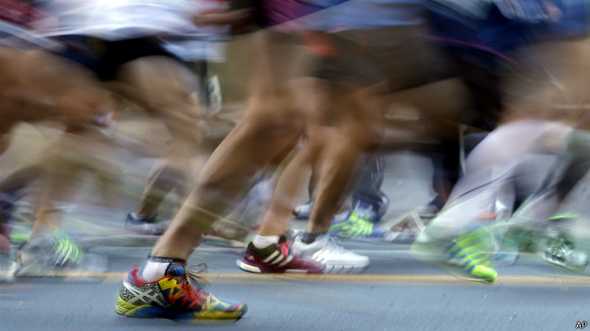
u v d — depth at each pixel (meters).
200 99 6.48
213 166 5.42
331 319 5.82
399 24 5.34
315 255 7.13
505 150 6.16
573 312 6.05
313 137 6.81
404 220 8.34
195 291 5.66
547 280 7.04
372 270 7.32
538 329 5.57
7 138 6.81
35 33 6.63
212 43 6.14
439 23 5.46
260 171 5.86
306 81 5.46
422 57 5.45
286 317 5.78
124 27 6.48
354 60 5.40
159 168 6.73
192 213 5.50
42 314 5.87
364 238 8.62
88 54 6.56
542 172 6.64
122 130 6.80
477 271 6.39
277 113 5.45
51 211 6.93
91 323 5.63
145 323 5.67
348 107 5.65
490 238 6.48
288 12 5.38
